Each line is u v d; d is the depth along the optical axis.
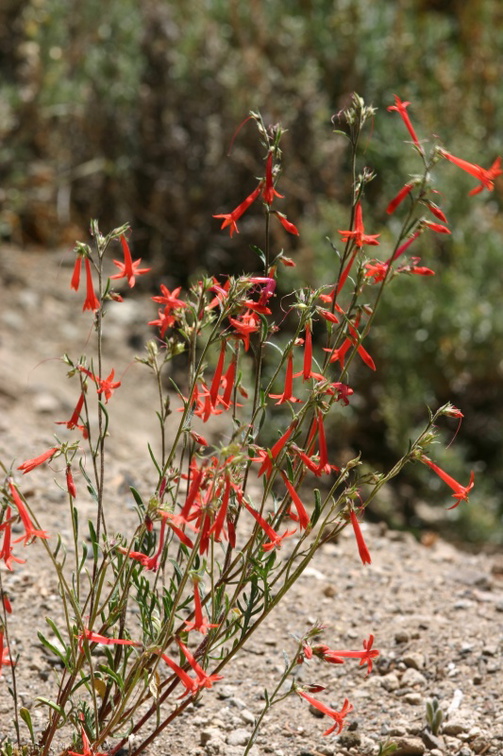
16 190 6.34
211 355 4.96
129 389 5.31
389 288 5.25
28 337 5.46
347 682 2.93
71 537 3.45
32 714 2.58
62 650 2.85
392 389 5.28
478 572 3.66
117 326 5.74
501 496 5.44
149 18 6.50
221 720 2.69
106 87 6.48
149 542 2.16
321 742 2.63
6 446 4.14
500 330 5.26
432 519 5.12
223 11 7.12
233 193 6.11
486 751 2.60
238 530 3.62
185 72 6.45
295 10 7.23
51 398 4.95
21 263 6.06
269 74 6.32
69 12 7.11
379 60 6.78
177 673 1.89
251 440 2.02
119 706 2.22
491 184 1.91
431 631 3.16
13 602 3.08
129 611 3.01
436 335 5.33
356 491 1.99
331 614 3.25
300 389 5.04
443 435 5.53
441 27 7.29
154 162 6.31
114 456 4.52
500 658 3.00
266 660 3.00
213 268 6.07
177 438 2.04
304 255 5.47
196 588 1.85
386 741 2.61
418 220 1.96
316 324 5.46
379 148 6.15
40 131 6.52
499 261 5.49
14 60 7.07
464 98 6.66
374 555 3.80
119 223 6.38
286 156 5.98
